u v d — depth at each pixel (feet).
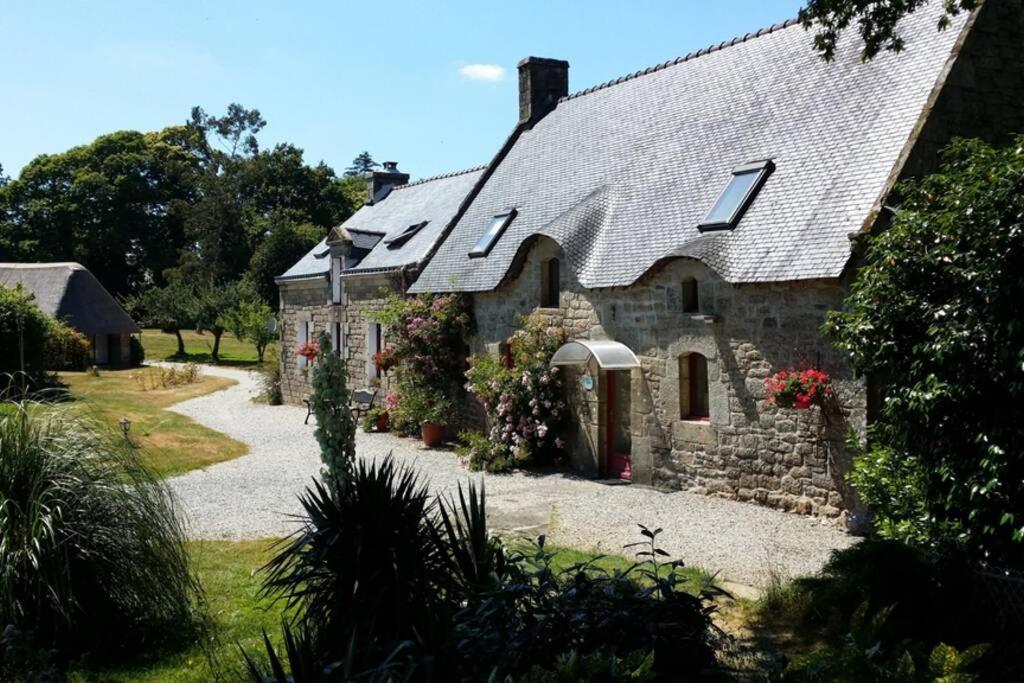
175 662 18.72
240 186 189.67
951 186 20.33
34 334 77.71
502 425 46.55
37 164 179.22
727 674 16.97
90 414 21.72
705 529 30.96
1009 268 17.81
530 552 26.23
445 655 13.88
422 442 55.72
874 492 23.71
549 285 46.42
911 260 20.18
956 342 18.30
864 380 29.76
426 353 54.75
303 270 80.38
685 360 38.01
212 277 167.94
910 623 18.67
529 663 14.67
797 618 20.61
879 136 33.47
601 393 42.73
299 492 39.19
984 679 16.87
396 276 60.85
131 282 184.65
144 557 19.77
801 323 32.14
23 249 169.17
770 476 33.81
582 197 47.98
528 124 63.36
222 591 23.81
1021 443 17.88
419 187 78.48
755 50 46.26
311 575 17.57
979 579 19.35
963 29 32.89
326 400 18.90
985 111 32.83
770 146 38.63
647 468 39.75
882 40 26.71
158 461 47.19
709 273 35.88
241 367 127.85
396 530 17.54
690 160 42.73
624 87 55.52
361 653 15.26
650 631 15.87
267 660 18.43
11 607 17.46
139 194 181.98
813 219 32.86
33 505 18.19
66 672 17.57
